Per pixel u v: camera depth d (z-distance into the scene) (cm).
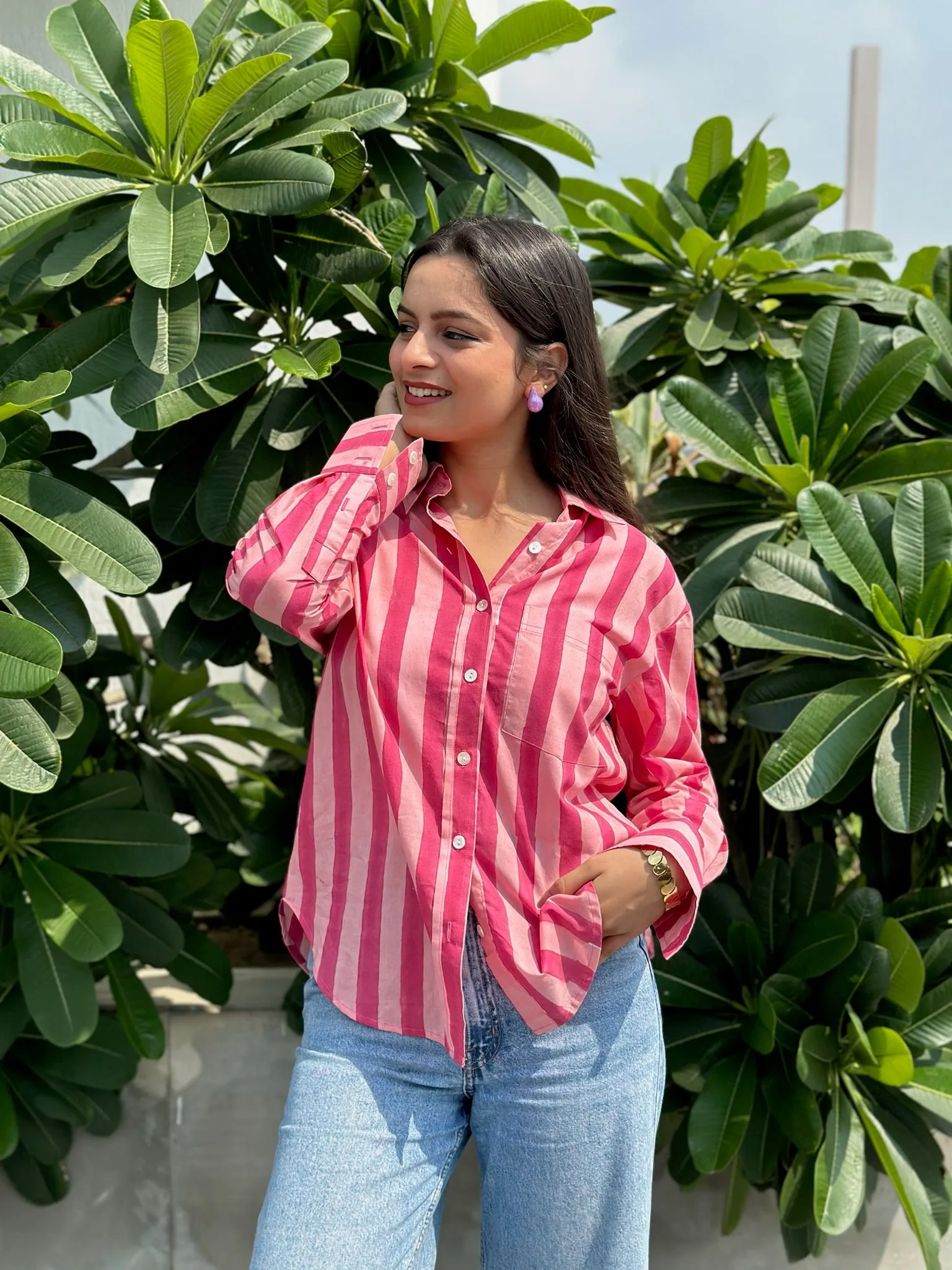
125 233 147
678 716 134
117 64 159
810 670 185
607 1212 125
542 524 126
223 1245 204
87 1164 201
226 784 248
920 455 197
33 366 150
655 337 216
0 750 126
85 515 140
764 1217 204
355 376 170
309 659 180
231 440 169
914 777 172
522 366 126
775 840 225
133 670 224
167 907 198
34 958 173
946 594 174
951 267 218
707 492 208
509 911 121
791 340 217
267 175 148
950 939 186
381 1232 117
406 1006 122
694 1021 191
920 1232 168
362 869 125
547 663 121
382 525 128
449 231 125
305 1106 121
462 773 119
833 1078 181
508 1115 124
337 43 180
